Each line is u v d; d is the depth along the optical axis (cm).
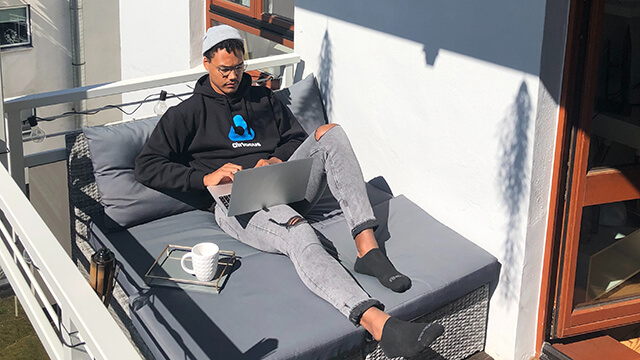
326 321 275
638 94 308
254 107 357
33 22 983
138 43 623
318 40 404
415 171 359
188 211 356
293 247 302
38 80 1009
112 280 283
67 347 202
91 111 370
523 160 303
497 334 336
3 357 511
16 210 220
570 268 322
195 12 557
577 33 288
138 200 339
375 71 370
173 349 261
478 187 327
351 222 313
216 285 291
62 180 387
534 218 310
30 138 348
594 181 313
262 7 507
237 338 264
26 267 241
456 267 312
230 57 337
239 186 302
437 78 335
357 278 303
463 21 315
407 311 290
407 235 335
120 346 154
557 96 296
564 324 332
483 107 316
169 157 338
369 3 363
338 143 324
